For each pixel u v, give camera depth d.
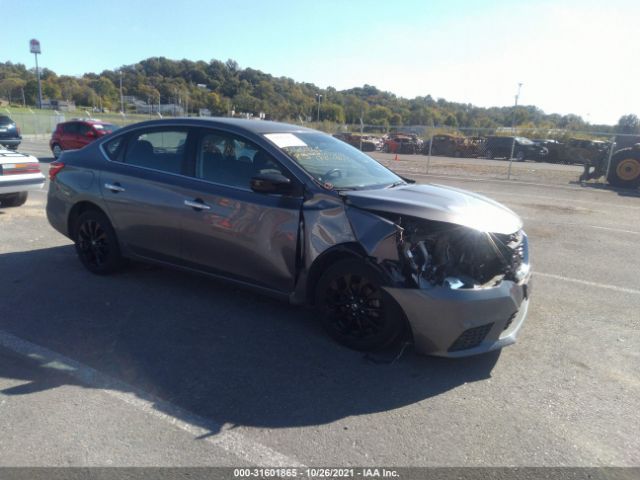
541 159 30.91
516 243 3.96
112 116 40.47
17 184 8.39
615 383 3.65
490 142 32.44
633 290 5.71
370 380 3.56
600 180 17.64
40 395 3.26
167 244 4.82
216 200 4.41
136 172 5.01
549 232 8.72
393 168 22.52
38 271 5.65
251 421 3.05
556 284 5.88
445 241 3.66
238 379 3.52
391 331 3.73
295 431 2.97
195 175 4.63
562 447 2.91
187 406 3.18
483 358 3.97
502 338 3.80
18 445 2.78
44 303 4.75
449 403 3.32
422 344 3.64
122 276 5.52
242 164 4.42
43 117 38.97
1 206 9.30
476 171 21.55
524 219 9.94
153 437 2.88
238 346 4.01
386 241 3.61
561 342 4.30
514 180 17.55
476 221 3.70
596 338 4.41
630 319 4.86
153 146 5.01
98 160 5.36
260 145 4.36
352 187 4.20
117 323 4.37
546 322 4.73
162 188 4.76
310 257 3.98
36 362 3.67
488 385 3.56
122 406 3.16
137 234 5.03
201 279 5.49
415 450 2.84
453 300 3.48
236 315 4.59
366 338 3.88
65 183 5.55
